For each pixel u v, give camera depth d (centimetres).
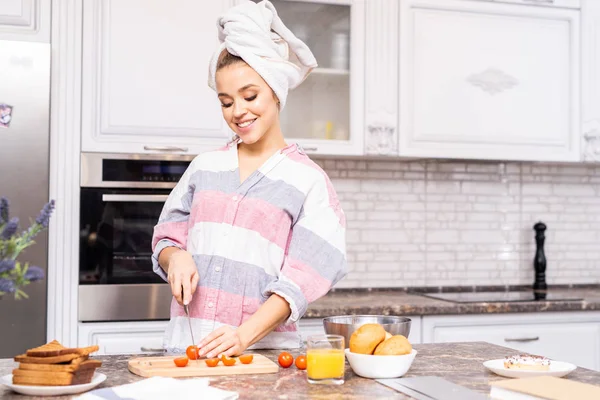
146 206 283
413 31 315
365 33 311
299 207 164
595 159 336
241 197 165
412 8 315
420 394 120
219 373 134
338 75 309
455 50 319
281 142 175
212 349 141
